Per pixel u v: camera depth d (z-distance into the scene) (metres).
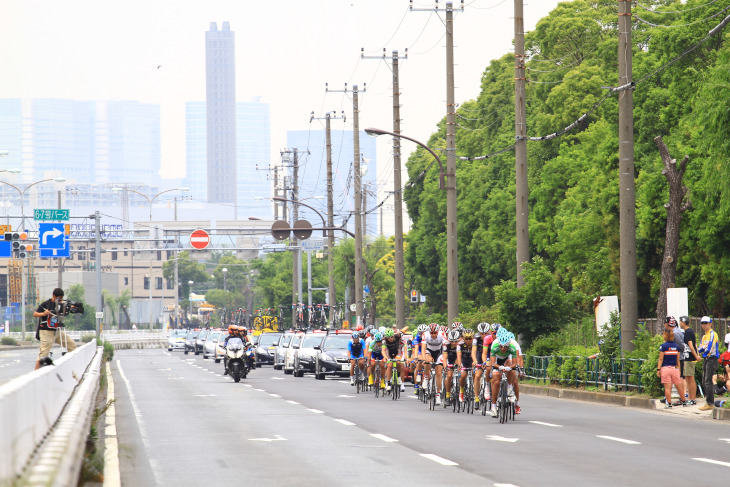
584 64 131.62
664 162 78.25
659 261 97.00
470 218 151.12
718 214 79.88
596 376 70.75
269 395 71.19
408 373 77.69
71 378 41.62
